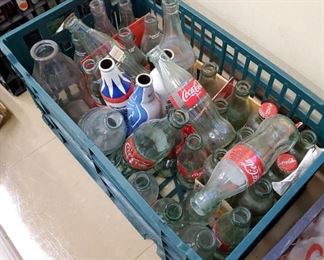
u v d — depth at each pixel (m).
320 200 0.73
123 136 0.73
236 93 0.75
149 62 0.82
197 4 0.96
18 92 1.03
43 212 0.89
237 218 0.62
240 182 0.61
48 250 0.85
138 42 0.91
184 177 0.77
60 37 0.87
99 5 0.81
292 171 0.68
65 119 0.69
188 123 0.67
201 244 0.61
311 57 0.78
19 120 1.01
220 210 0.70
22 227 0.88
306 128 0.77
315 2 0.68
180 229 0.67
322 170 0.89
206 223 0.71
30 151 0.97
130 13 0.89
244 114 0.80
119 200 0.80
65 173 0.94
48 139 0.99
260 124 0.71
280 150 0.67
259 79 0.82
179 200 0.80
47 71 0.78
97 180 0.87
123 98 0.72
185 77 0.68
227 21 0.92
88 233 0.86
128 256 0.84
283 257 0.70
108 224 0.87
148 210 0.58
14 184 0.93
